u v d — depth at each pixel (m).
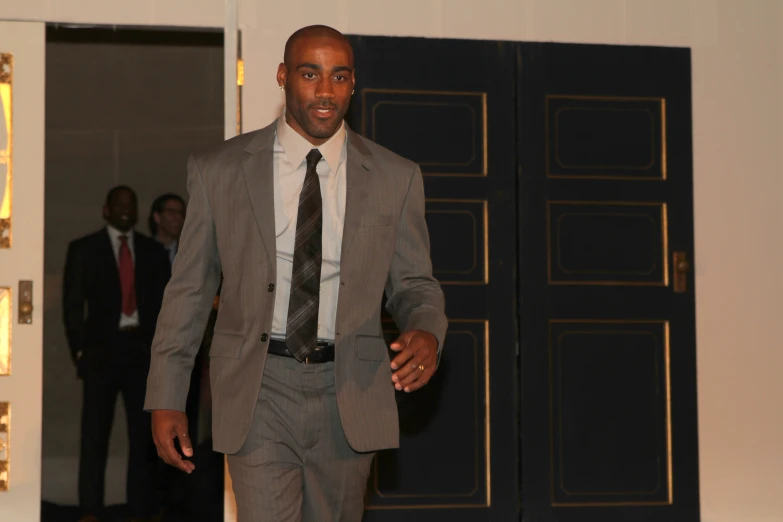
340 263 2.43
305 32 2.42
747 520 4.76
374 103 4.63
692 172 4.82
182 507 6.18
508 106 4.72
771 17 4.88
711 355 4.79
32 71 4.52
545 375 4.68
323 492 2.47
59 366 7.38
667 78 4.82
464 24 4.70
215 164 2.48
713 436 4.77
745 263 4.82
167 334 2.46
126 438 7.34
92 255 6.29
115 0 4.52
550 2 4.76
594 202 4.76
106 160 7.57
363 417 2.40
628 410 4.72
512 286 4.69
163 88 7.62
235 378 2.39
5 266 4.49
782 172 4.84
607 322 4.73
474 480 4.61
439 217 4.66
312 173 2.46
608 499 4.68
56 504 7.12
